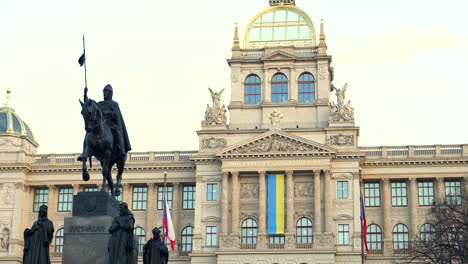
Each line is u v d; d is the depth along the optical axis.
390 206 126.12
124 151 40.16
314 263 118.00
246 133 126.38
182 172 131.25
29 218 133.50
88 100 37.19
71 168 132.88
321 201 121.69
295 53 131.50
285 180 123.12
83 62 38.09
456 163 125.25
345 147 123.31
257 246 120.06
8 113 139.00
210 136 126.88
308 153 122.00
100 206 36.31
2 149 134.50
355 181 122.31
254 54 132.62
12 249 129.25
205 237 123.75
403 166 126.50
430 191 126.56
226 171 123.56
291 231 120.31
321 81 129.00
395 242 125.38
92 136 37.78
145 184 132.25
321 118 127.38
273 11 137.12
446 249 87.94
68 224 36.00
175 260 127.62
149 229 130.12
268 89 129.88
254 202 123.75
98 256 35.66
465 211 96.94
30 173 134.00
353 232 120.88
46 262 34.75
